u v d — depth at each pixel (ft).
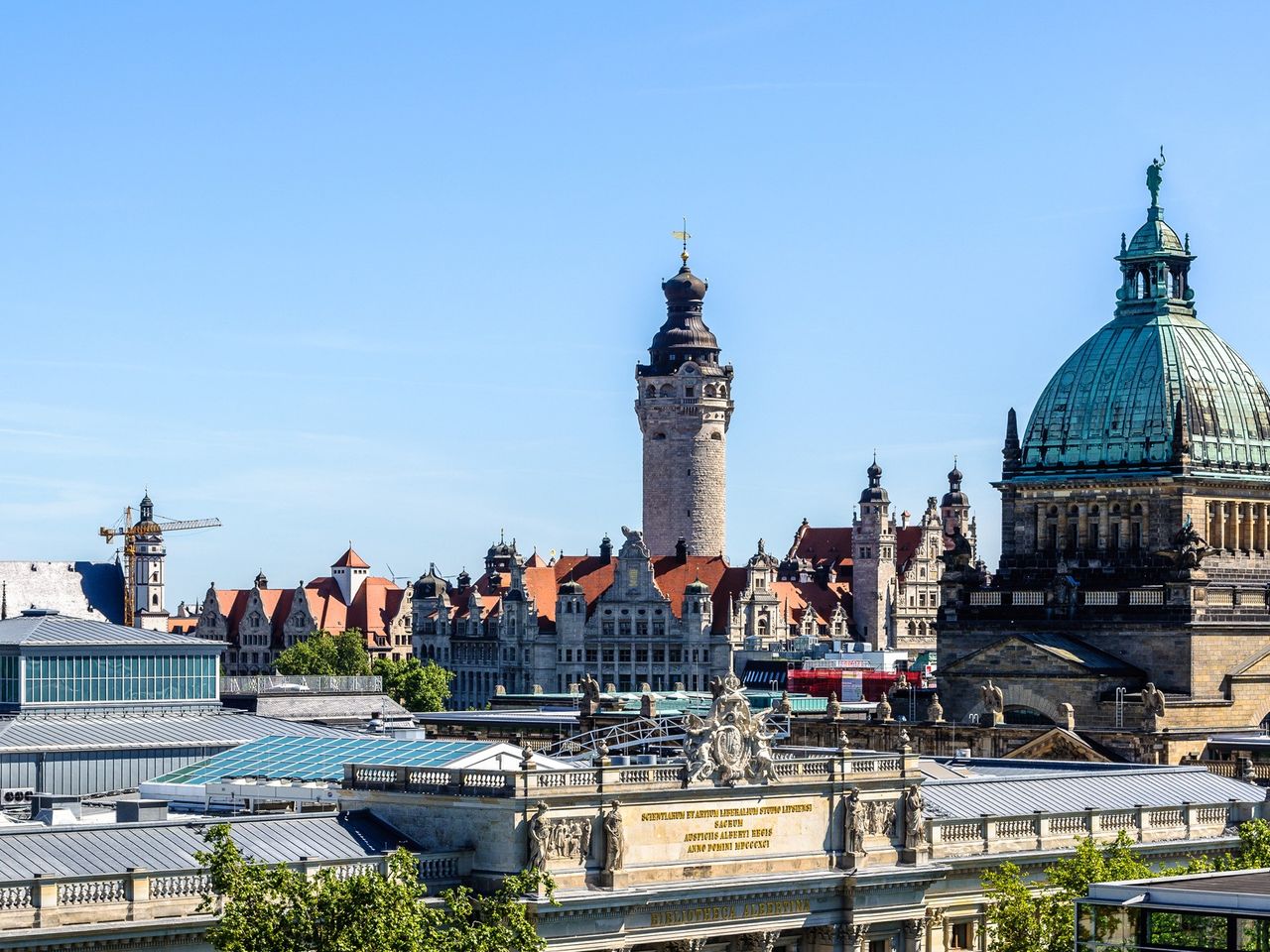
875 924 464.24
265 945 355.36
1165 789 549.54
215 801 484.74
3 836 388.37
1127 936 310.24
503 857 414.21
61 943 365.81
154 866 391.45
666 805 435.12
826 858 460.14
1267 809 536.83
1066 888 442.50
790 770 458.91
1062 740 653.71
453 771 422.82
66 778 591.78
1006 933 441.27
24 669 639.35
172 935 377.09
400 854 377.09
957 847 485.56
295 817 422.00
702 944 438.81
